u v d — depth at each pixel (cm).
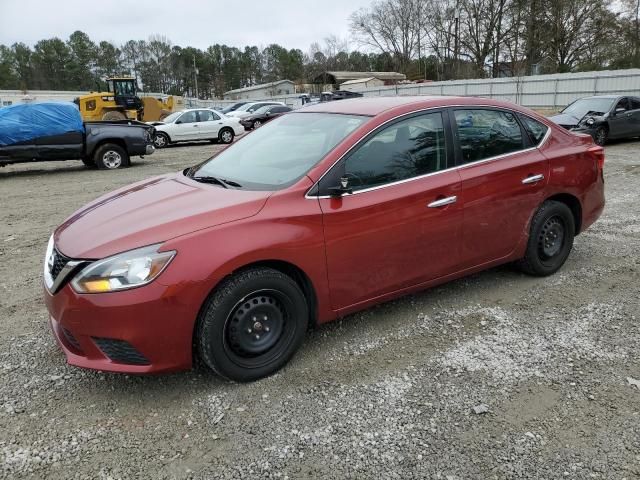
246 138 428
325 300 325
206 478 235
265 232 293
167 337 274
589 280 454
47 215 792
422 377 311
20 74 9306
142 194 350
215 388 303
